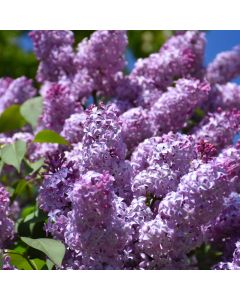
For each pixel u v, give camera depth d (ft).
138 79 5.01
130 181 3.92
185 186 3.67
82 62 5.18
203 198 3.64
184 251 3.76
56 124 4.91
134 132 4.49
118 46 5.07
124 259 3.74
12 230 4.06
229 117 4.56
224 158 3.98
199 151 3.95
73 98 4.92
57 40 5.32
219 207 3.68
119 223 3.63
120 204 3.74
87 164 3.84
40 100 5.36
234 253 3.84
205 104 5.23
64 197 3.95
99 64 5.10
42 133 4.55
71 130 4.61
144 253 3.79
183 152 3.91
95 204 3.54
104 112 3.87
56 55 5.27
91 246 3.62
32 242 3.80
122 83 5.05
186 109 4.61
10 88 5.71
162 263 3.75
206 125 4.59
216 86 5.28
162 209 3.69
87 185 3.53
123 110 4.88
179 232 3.67
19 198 5.22
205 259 4.58
